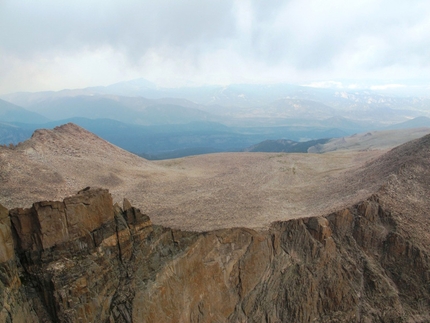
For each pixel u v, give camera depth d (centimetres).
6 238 3081
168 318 3894
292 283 4712
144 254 3988
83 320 3300
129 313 3581
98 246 3631
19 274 3209
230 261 4531
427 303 4650
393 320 4569
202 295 4291
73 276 3325
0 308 2773
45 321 3225
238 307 4553
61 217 3369
